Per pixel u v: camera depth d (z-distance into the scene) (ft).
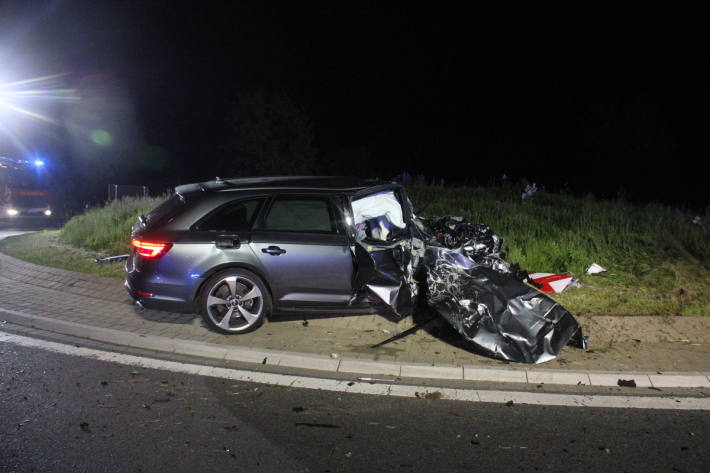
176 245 18.83
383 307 19.89
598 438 13.15
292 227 19.51
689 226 30.73
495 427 13.61
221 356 17.67
